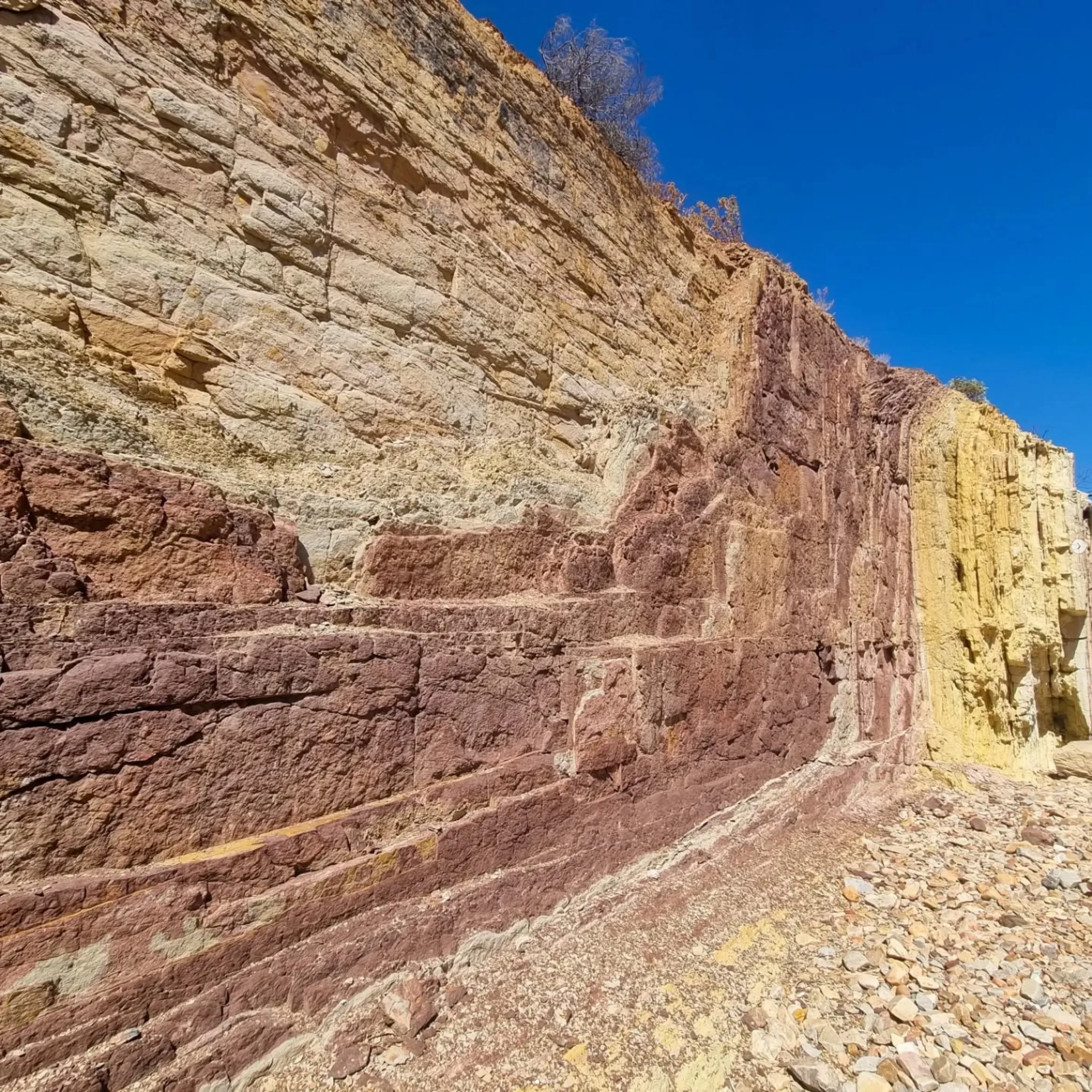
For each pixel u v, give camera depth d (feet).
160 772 9.43
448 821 13.10
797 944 17.22
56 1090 7.84
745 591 23.36
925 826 27.27
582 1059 11.84
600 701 16.60
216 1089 9.22
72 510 9.23
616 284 23.50
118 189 12.03
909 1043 13.70
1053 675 41.96
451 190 17.87
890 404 38.24
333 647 11.48
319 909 10.82
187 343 12.59
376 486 14.46
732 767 21.93
